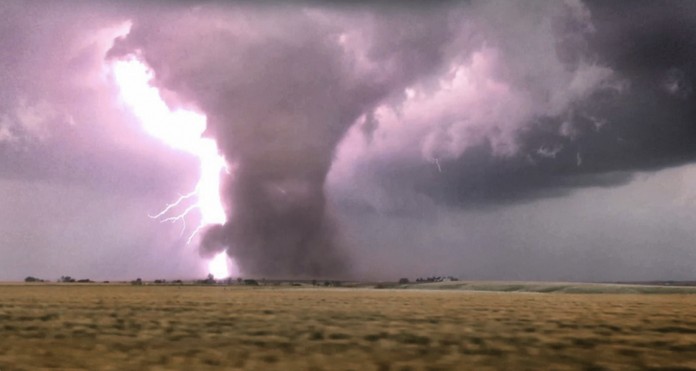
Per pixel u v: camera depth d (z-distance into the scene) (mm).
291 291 102938
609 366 21422
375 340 28203
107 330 31594
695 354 24344
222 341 27625
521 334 29781
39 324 34094
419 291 106875
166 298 66750
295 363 21938
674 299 71875
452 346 26016
